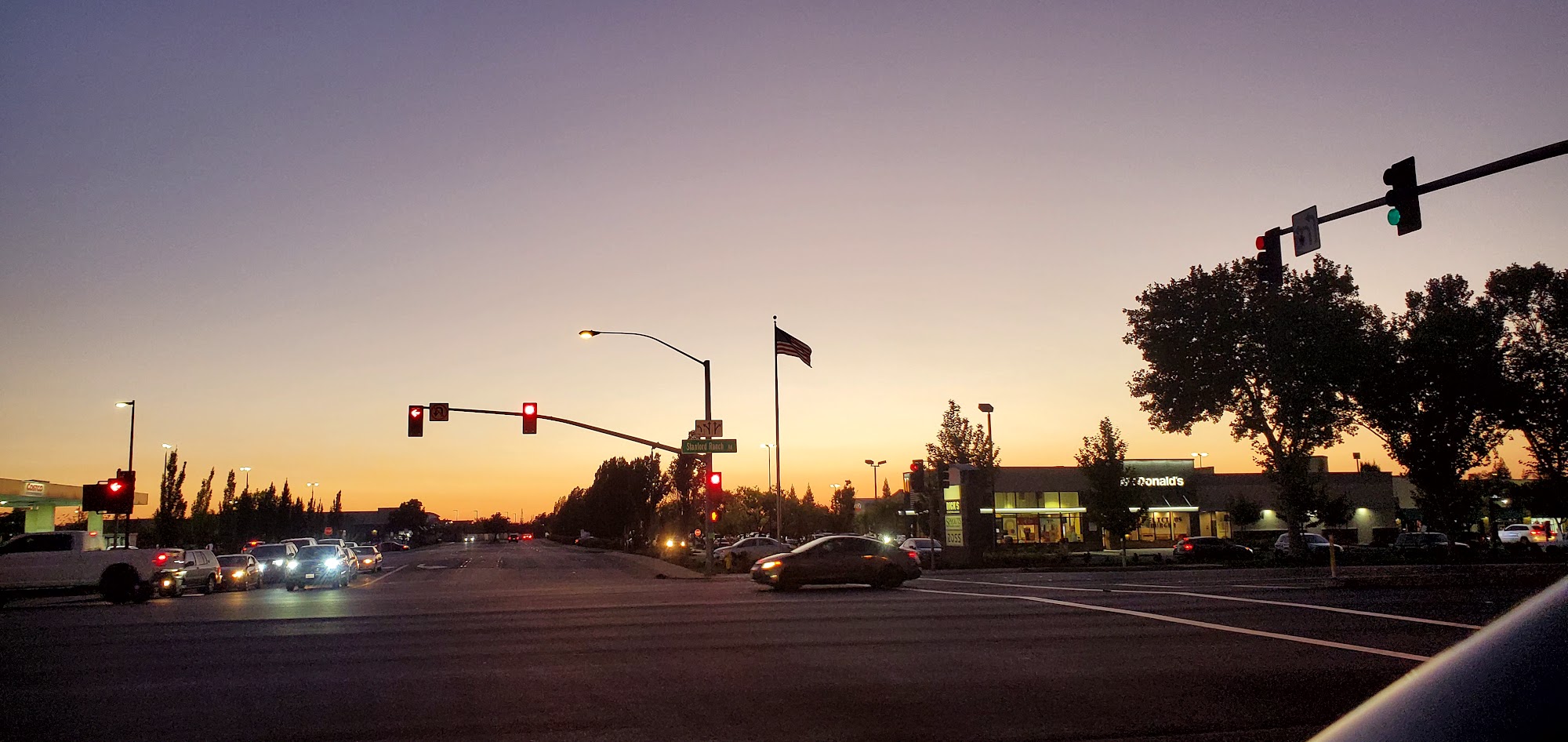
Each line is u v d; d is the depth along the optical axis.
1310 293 42.94
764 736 8.77
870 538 27.70
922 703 10.12
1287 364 42.34
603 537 111.19
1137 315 45.94
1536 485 41.16
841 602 21.47
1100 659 12.82
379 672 12.07
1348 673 11.66
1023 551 48.47
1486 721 1.68
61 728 9.16
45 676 11.95
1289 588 24.52
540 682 11.38
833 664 12.52
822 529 83.25
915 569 27.67
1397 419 41.28
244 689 10.98
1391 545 54.41
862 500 97.31
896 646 14.17
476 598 24.72
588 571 45.66
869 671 12.04
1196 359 44.31
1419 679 2.01
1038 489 66.81
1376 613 18.02
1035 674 11.76
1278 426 44.56
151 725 9.27
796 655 13.32
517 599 23.78
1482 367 39.06
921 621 17.28
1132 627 16.03
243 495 73.31
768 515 83.62
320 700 10.35
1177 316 44.47
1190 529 67.56
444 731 8.98
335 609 21.45
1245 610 18.61
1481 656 1.91
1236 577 30.17
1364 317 42.72
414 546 143.25
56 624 18.44
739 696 10.52
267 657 13.43
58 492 54.69
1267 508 68.19
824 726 9.15
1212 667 12.09
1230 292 43.47
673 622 17.44
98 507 29.88
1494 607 18.97
